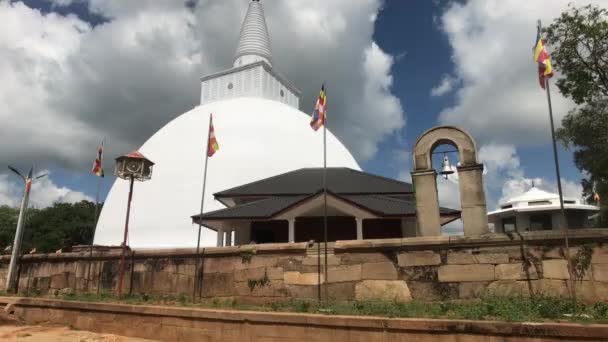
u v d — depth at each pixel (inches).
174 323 433.7
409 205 889.5
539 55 464.4
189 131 1518.2
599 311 361.7
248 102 1728.6
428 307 412.8
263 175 1346.0
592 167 919.7
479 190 509.4
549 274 423.2
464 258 449.7
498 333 320.2
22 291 753.0
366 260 477.4
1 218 2161.7
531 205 1464.1
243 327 397.4
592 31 682.8
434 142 545.3
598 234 411.5
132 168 616.7
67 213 2215.8
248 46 2082.9
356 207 830.5
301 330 376.2
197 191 1304.1
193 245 1191.6
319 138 1617.9
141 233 1273.4
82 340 438.3
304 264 498.0
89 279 661.3
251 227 992.2
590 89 721.6
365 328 356.2
